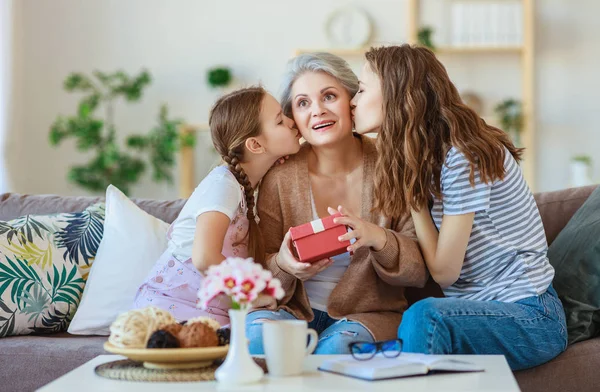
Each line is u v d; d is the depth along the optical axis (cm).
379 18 612
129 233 235
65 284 230
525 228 193
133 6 620
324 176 218
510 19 591
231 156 210
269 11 617
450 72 609
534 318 183
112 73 619
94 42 619
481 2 595
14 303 221
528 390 188
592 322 204
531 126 589
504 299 190
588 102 605
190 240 208
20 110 603
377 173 199
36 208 262
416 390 128
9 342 210
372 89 202
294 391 129
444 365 142
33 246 231
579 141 606
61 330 232
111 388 133
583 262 207
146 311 151
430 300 178
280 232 217
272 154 215
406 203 197
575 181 584
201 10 620
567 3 605
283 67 616
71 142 614
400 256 195
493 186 190
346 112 212
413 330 174
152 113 620
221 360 154
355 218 189
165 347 142
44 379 201
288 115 222
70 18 618
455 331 174
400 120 195
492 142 191
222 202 197
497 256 192
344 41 609
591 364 188
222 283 134
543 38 607
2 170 584
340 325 197
